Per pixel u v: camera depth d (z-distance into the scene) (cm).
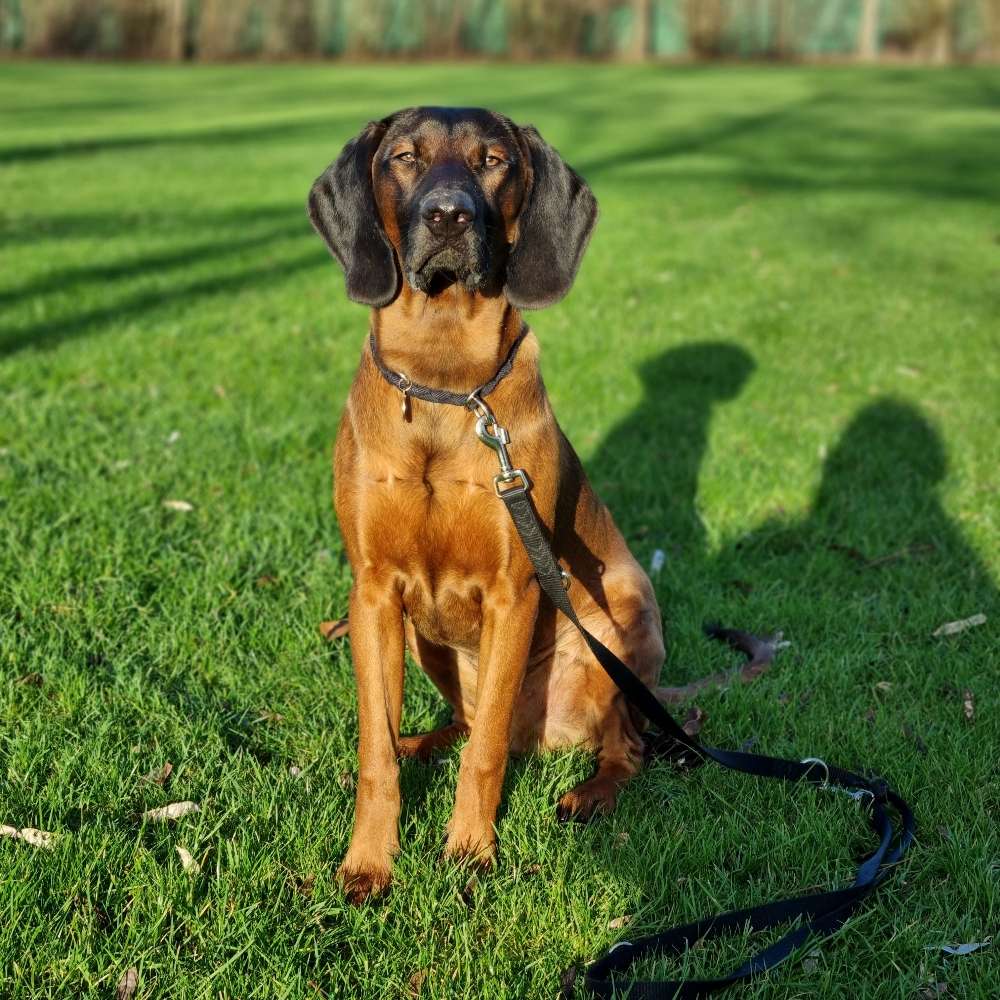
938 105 2106
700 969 240
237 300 788
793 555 448
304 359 668
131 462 499
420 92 2350
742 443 557
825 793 296
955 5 3075
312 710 336
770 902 256
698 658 374
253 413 573
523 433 284
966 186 1310
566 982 238
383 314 287
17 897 243
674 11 3312
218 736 314
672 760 318
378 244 289
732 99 2205
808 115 1958
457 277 272
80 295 774
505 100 2172
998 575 423
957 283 873
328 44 3366
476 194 277
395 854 271
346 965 239
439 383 278
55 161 1387
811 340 725
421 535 282
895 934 245
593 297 820
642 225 1076
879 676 361
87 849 263
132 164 1385
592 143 1638
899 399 616
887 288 857
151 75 2819
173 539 434
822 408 605
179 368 636
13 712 322
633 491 500
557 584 285
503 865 276
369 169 296
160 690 338
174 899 250
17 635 363
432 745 329
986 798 296
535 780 312
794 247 993
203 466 500
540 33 3309
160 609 389
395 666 285
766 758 300
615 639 330
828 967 240
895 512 475
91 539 421
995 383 640
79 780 293
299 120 1877
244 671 353
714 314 783
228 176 1317
